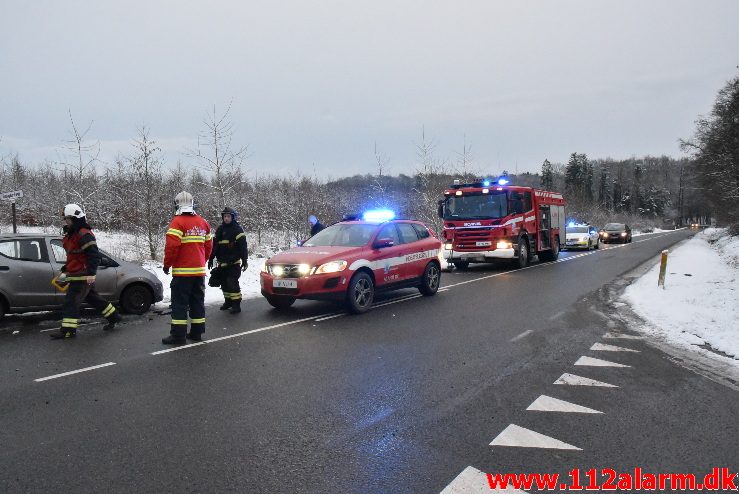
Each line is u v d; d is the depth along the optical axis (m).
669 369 5.65
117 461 3.45
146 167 16.39
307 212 23.23
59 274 8.10
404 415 4.29
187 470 3.33
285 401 4.60
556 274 15.34
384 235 9.88
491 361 5.92
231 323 8.02
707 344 6.79
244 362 5.84
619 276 14.69
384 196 25.27
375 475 3.28
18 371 5.45
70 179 18.30
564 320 8.31
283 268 8.64
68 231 7.04
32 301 7.98
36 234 8.28
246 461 3.46
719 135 38.88
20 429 3.96
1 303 7.86
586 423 4.14
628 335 7.27
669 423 4.15
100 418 4.19
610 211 85.19
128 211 19.06
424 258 10.75
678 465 3.46
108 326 7.54
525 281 13.59
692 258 20.81
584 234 27.88
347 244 9.60
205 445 3.70
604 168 133.12
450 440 3.80
